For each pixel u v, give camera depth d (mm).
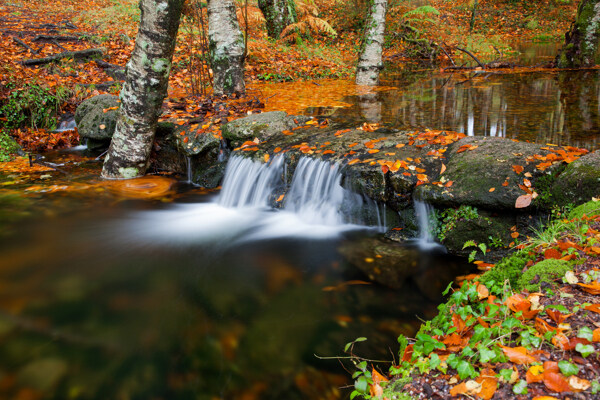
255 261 3463
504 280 2162
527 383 1426
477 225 3139
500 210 3070
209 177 5227
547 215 2975
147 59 4664
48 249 3660
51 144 6664
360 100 7402
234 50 7160
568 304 1776
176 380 2213
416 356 1778
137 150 5230
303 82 10102
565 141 4359
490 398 1430
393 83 9516
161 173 5672
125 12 13508
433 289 2930
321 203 4090
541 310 1766
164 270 3344
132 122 5055
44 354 2391
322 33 15359
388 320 2625
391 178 3561
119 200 4809
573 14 18922
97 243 3803
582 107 5914
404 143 4082
